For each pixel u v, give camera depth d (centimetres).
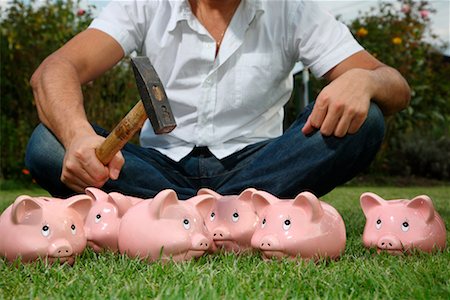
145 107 99
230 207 110
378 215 111
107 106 388
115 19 143
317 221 100
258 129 142
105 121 387
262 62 140
